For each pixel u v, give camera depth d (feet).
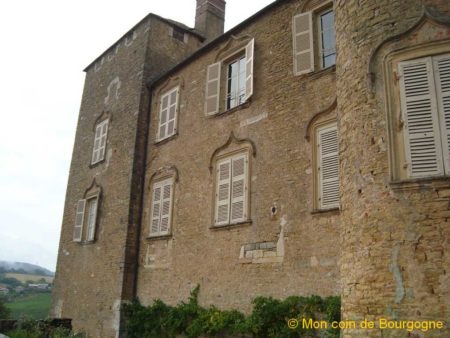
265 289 34.63
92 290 54.08
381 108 23.82
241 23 44.50
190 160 46.88
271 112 38.93
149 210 51.03
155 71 58.34
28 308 122.93
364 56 25.30
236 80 45.44
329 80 35.04
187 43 63.36
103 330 49.62
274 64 40.22
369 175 23.26
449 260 19.79
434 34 23.43
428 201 21.07
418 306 19.94
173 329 40.65
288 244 34.01
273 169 37.14
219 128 44.16
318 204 32.99
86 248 58.39
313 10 38.29
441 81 22.90
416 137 22.57
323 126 34.45
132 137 54.90
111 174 57.36
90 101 68.80
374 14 25.45
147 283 47.91
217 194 42.04
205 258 41.16
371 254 22.03
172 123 51.37
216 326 35.76
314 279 31.45
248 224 37.70
